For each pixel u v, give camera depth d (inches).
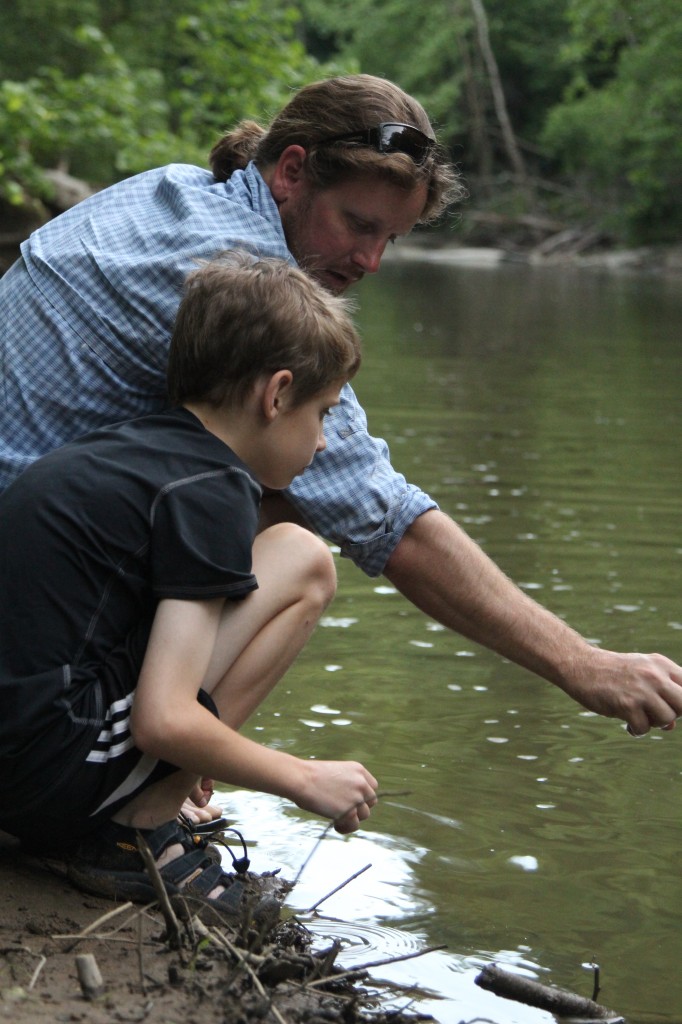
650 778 120.1
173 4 718.5
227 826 108.6
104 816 86.0
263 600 87.9
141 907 88.3
